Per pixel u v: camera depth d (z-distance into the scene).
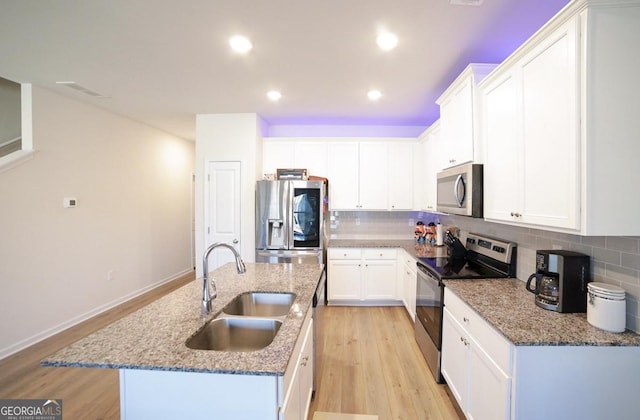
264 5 1.62
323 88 2.84
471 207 2.02
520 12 1.69
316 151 3.89
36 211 2.77
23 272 2.66
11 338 2.56
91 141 3.35
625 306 1.28
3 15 1.69
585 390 1.22
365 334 2.99
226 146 3.69
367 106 3.38
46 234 2.86
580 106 1.19
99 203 3.46
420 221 4.09
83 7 1.63
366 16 1.72
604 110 1.17
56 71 2.46
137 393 1.05
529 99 1.50
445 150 2.58
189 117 3.86
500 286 1.94
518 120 1.60
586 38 1.16
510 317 1.43
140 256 4.14
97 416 1.84
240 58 2.23
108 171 3.59
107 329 1.27
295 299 1.70
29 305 2.71
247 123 3.66
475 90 2.04
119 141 3.75
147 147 4.27
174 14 1.70
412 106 3.37
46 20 1.75
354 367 2.40
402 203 3.89
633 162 1.18
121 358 1.03
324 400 2.01
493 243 2.32
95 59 2.25
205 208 3.72
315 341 2.02
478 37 1.95
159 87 2.81
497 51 2.12
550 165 1.36
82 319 3.23
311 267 2.46
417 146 3.88
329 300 3.76
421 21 1.77
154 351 1.08
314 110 3.54
